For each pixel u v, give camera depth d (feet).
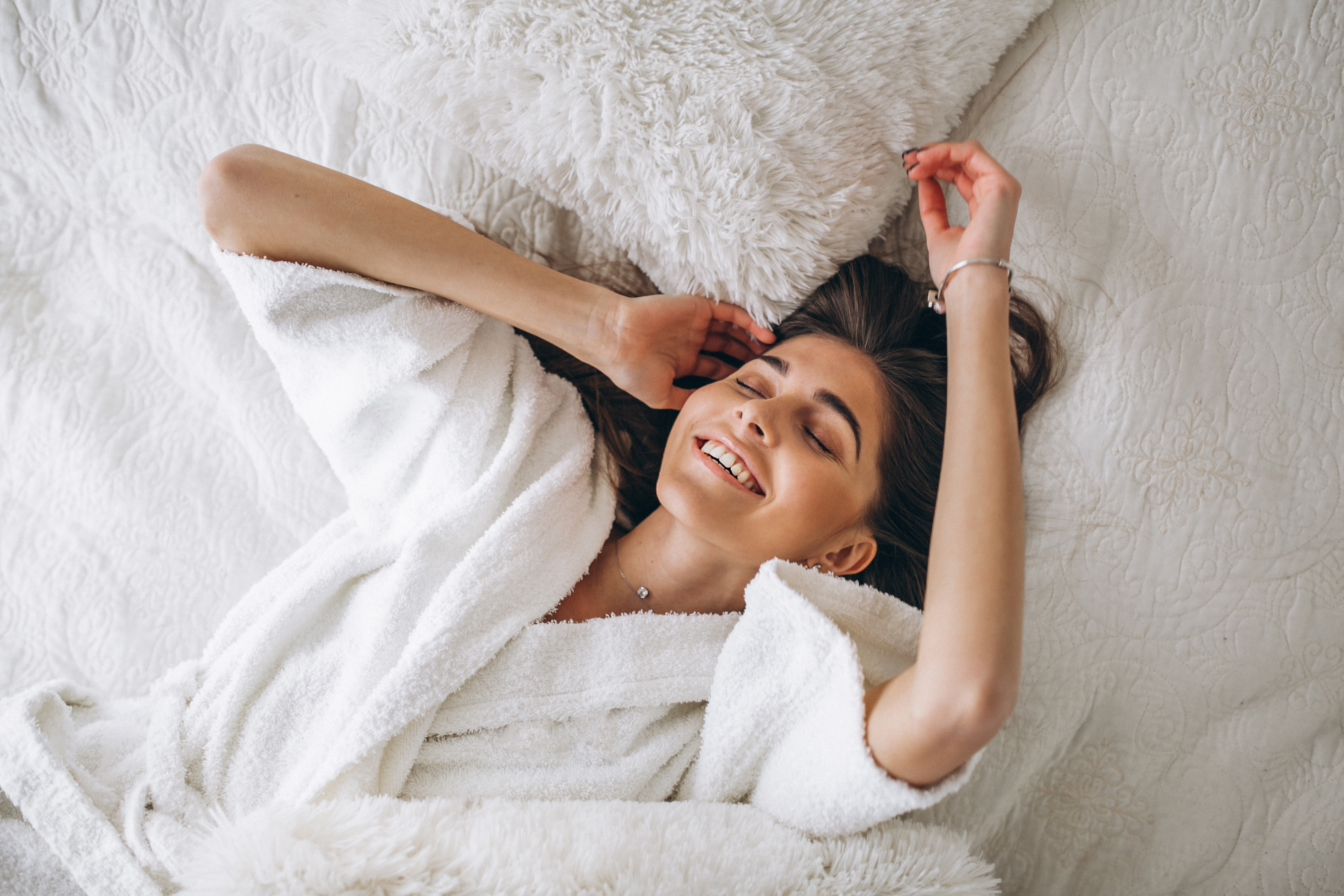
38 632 3.23
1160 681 3.09
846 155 2.90
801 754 2.52
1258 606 3.05
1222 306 3.02
